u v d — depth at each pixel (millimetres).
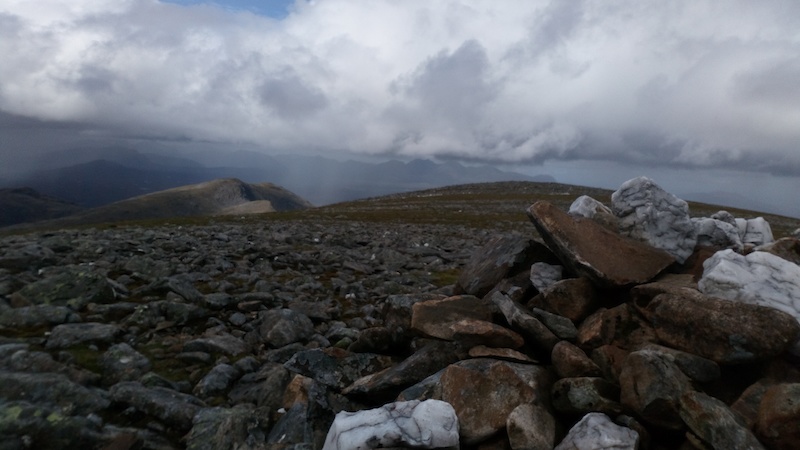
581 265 1281
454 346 1321
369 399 1281
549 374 1148
